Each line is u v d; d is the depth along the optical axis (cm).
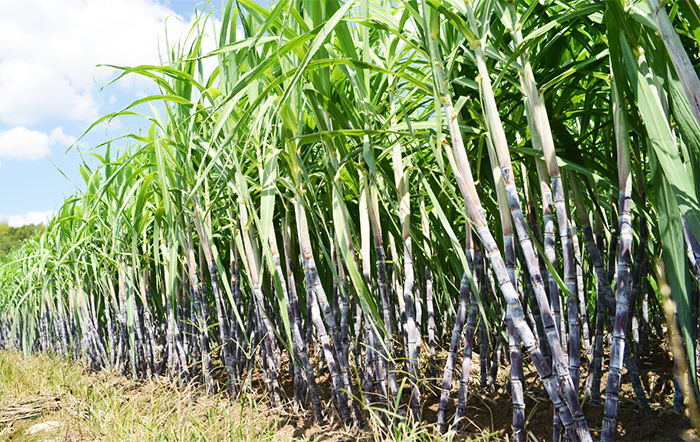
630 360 144
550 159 111
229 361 230
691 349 74
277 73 169
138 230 262
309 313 208
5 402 274
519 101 137
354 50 133
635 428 133
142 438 168
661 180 84
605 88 143
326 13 132
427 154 179
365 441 156
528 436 140
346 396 170
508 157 107
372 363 168
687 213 72
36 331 582
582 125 143
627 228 100
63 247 355
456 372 222
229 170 171
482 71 107
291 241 201
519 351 124
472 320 143
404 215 150
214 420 171
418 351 167
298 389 198
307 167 183
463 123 134
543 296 108
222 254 288
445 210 174
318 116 145
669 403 144
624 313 103
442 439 130
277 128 179
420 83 122
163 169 203
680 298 77
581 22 121
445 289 170
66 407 232
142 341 315
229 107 129
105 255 295
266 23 115
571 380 113
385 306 159
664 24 62
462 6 113
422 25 115
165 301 296
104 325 385
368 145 140
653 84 85
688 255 111
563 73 113
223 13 168
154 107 219
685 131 72
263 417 195
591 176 116
